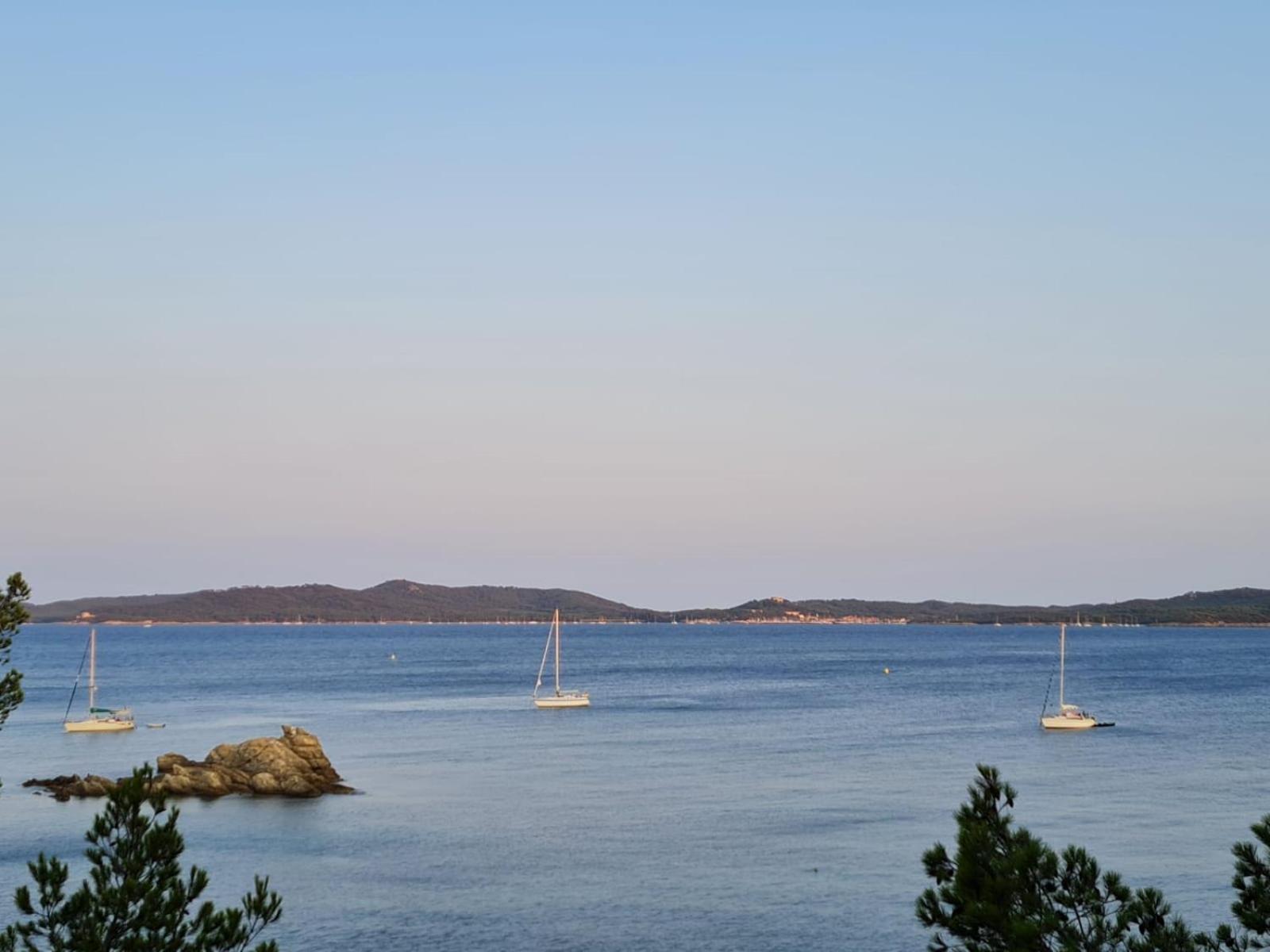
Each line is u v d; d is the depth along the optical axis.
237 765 85.12
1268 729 123.88
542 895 54.66
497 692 181.25
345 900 53.94
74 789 81.56
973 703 161.00
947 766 95.62
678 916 51.28
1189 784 85.56
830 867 59.38
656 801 78.88
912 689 189.62
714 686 196.75
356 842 66.44
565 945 47.38
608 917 51.09
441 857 62.47
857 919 50.53
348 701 164.25
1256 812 73.25
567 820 72.38
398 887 56.28
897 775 90.62
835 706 156.38
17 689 23.03
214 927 19.19
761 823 70.94
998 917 17.34
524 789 84.50
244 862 61.78
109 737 119.62
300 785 81.81
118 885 18.98
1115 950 17.73
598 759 100.44
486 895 54.78
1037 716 140.38
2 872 59.06
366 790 84.31
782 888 55.47
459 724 131.62
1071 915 17.98
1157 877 56.31
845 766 96.06
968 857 18.08
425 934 49.00
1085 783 86.06
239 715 142.62
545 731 123.56
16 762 101.75
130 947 18.36
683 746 110.38
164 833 19.50
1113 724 130.00
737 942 47.66
